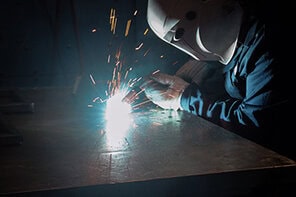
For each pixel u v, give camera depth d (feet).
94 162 3.40
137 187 2.98
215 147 3.80
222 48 5.06
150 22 5.34
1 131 4.27
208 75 6.57
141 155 3.58
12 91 6.98
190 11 4.91
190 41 5.02
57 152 3.71
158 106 5.84
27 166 3.34
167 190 3.04
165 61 8.34
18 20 8.06
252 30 4.89
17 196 2.81
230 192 3.24
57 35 8.24
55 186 2.90
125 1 8.21
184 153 3.62
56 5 8.13
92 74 8.47
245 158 3.45
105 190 2.93
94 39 8.35
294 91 4.58
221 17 4.86
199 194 3.21
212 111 5.30
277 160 3.38
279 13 4.82
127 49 8.41
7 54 8.16
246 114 4.81
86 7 8.17
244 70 4.96
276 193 3.34
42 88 7.61
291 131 4.66
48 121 4.99
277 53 4.61
